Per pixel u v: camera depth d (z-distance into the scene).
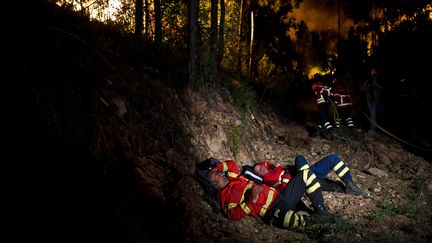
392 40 11.49
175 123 5.78
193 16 6.64
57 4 5.88
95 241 3.60
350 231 4.88
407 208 5.53
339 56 13.96
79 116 4.45
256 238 4.59
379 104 9.77
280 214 4.82
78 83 4.78
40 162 3.80
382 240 4.70
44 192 3.65
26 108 4.05
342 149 8.44
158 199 4.41
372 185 6.53
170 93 6.24
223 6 9.62
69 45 5.19
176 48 7.91
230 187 5.00
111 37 6.65
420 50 10.97
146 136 5.12
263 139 7.84
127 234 3.81
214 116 6.75
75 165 4.02
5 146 3.71
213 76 7.68
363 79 12.89
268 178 5.63
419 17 11.46
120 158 4.58
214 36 7.79
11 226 3.31
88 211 3.77
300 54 14.93
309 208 5.59
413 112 10.41
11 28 4.54
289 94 11.80
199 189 5.12
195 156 5.63
